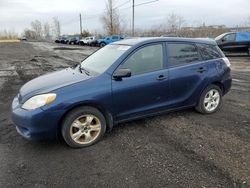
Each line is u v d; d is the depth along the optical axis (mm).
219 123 4926
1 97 7039
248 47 17703
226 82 5508
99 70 4340
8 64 14734
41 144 4145
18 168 3484
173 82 4734
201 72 5086
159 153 3805
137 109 4484
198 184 3080
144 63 4488
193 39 5172
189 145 4039
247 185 3055
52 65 14164
